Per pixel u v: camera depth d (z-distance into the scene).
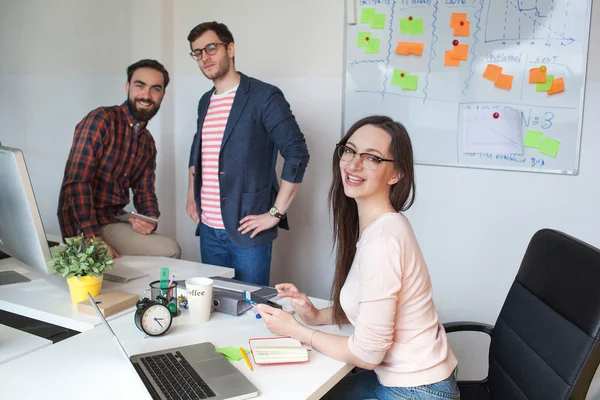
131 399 1.15
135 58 3.44
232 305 1.66
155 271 2.08
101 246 1.71
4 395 1.16
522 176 2.59
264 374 1.30
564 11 2.42
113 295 1.70
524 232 2.62
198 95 3.43
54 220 3.82
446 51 2.68
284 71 3.12
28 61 3.77
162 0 3.33
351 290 1.48
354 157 1.46
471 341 2.78
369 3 2.82
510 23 2.53
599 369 1.81
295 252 3.21
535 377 1.49
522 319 1.63
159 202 3.55
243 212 2.48
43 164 3.83
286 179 2.43
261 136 2.46
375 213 1.49
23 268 2.09
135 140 2.65
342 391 1.61
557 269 1.53
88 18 3.53
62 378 1.24
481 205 2.70
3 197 1.73
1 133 3.97
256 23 3.17
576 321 1.39
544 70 2.49
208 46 2.39
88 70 3.58
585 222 2.50
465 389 1.81
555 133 2.50
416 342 1.42
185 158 3.53
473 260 2.75
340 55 2.94
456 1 2.63
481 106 2.63
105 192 2.59
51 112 3.74
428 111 2.75
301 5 3.02
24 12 3.72
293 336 1.46
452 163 2.73
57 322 1.61
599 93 2.41
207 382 1.22
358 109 2.92
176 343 1.44
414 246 1.42
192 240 3.59
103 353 1.37
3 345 1.44
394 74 2.80
